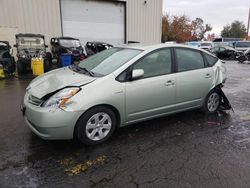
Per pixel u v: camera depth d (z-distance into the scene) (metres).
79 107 3.47
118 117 3.96
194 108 5.00
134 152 3.60
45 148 3.66
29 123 3.77
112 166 3.22
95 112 3.66
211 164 3.31
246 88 8.38
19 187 2.76
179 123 4.77
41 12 15.57
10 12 14.70
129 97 3.91
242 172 3.13
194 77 4.71
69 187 2.78
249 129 4.55
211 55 5.21
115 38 18.97
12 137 4.00
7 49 10.95
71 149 3.64
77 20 17.03
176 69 4.50
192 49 4.86
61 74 4.25
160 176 3.02
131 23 19.38
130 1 18.88
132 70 3.92
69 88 3.54
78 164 3.25
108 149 3.68
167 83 4.33
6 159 3.34
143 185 2.84
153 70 4.23
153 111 4.28
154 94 4.19
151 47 4.36
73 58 13.95
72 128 3.50
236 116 5.26
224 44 28.34
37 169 3.12
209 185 2.85
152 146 3.80
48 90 3.61
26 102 3.76
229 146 3.84
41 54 12.00
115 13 18.48
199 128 4.55
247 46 27.08
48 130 3.40
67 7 16.48
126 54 4.30
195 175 3.05
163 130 4.42
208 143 3.94
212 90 5.17
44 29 15.87
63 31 16.67
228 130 4.48
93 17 17.59
